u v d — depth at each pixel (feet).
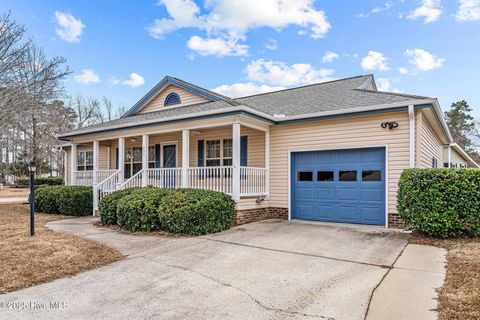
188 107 39.99
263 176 34.42
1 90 43.09
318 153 32.58
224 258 18.81
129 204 27.50
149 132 36.81
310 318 11.15
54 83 52.49
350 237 24.03
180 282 14.99
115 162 51.44
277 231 26.68
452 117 134.21
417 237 22.79
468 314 10.91
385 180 28.53
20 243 21.98
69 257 18.86
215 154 39.34
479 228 21.01
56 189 40.50
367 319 10.98
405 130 27.53
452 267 15.99
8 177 119.85
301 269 16.62
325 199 32.01
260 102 42.45
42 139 86.28
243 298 13.00
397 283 14.24
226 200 28.35
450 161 49.44
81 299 13.19
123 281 15.25
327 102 34.86
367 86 45.16
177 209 25.43
